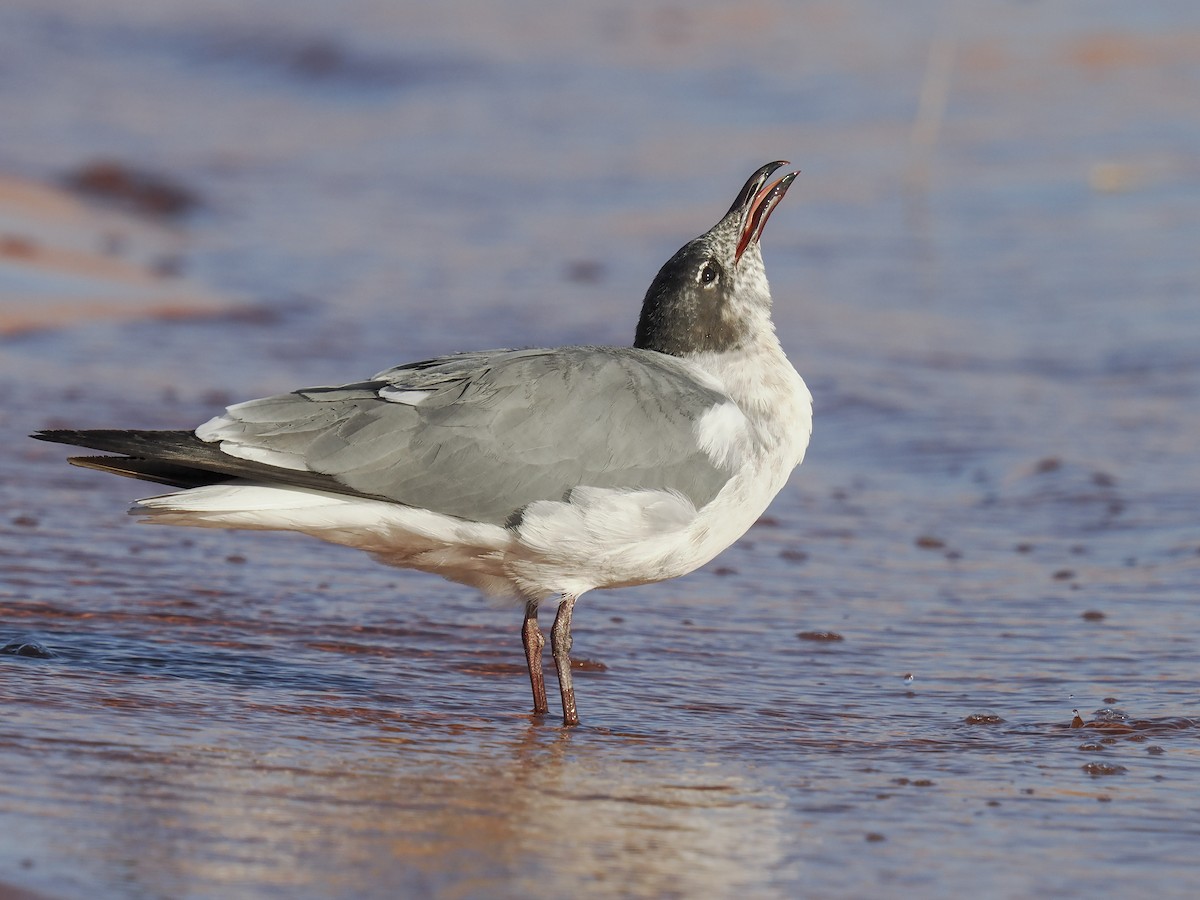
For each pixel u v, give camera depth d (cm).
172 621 1141
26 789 788
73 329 2119
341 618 1182
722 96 3962
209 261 2694
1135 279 2403
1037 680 1084
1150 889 728
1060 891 725
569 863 743
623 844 772
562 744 944
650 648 1155
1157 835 796
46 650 1048
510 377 992
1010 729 984
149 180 3147
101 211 2964
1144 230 2672
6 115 4062
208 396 1828
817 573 1352
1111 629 1193
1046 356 2089
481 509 970
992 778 888
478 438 971
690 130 3712
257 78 4738
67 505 1432
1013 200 2908
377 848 747
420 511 965
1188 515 1481
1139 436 1750
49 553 1284
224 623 1148
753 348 1073
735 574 1349
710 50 4391
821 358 2092
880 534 1473
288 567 1303
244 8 5294
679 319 1072
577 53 4541
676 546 1002
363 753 894
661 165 3438
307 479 947
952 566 1371
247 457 946
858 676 1098
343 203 3269
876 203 2967
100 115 4166
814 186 3114
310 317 2314
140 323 2188
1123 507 1516
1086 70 3766
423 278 2614
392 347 2141
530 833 780
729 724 995
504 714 1005
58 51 4928
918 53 4109
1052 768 906
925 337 2191
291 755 879
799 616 1235
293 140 3962
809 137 3525
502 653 1134
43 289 2289
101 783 804
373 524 965
